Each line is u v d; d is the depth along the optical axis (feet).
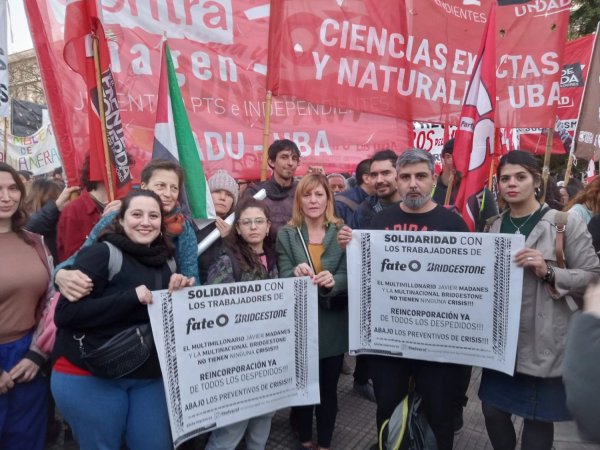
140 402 6.51
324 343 8.63
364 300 7.95
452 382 7.68
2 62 9.97
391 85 12.83
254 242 8.14
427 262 7.48
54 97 9.46
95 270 5.88
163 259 6.48
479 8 13.44
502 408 7.22
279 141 11.64
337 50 12.17
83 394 6.17
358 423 10.77
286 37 11.70
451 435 7.61
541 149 27.84
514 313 6.78
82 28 8.08
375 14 12.38
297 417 10.10
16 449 7.72
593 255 6.73
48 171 29.60
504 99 12.99
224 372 7.02
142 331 6.07
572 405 3.11
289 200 11.75
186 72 11.19
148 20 10.75
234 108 11.76
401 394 7.96
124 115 10.68
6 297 7.32
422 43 13.00
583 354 3.14
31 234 7.91
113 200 8.28
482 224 11.84
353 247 7.93
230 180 10.54
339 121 12.91
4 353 7.37
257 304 7.32
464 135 9.82
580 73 24.64
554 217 6.86
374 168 11.07
